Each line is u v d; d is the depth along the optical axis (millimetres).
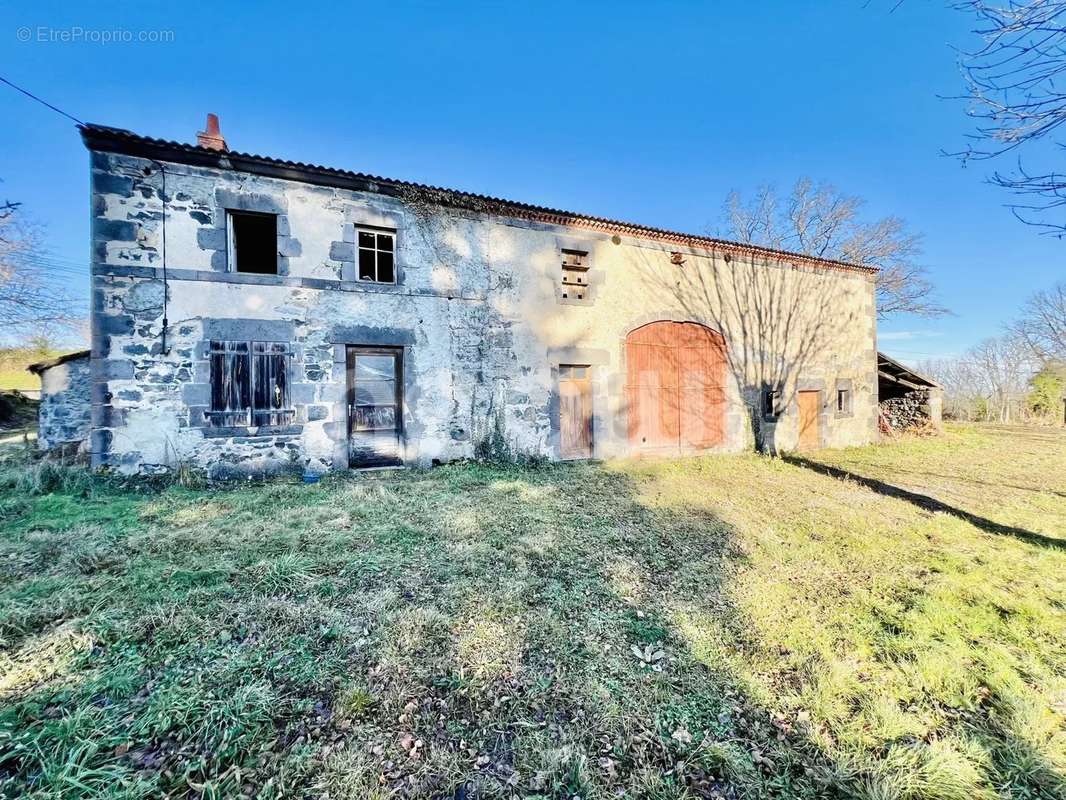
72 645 2139
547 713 1818
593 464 7852
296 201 6422
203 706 1779
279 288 6297
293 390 6363
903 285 18562
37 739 1582
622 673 2066
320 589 2812
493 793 1470
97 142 5480
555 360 8172
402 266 7039
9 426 13047
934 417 12664
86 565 3049
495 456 7582
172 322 5805
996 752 1661
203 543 3521
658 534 4066
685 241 9352
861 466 8195
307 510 4484
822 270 11188
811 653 2229
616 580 3059
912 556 3568
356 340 6715
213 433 5938
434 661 2115
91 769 1477
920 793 1487
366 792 1445
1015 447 10867
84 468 5461
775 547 3748
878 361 12883
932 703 1914
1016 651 2271
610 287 8664
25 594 2627
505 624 2453
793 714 1833
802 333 10844
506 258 7820
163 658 2084
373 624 2418
